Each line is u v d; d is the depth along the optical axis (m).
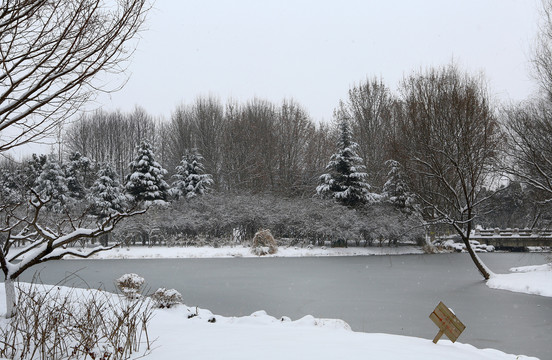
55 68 4.54
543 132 19.22
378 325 10.55
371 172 47.06
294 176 49.25
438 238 38.28
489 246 38.19
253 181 48.59
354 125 50.72
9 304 6.20
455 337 7.05
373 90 49.66
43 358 4.79
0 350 5.01
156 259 28.53
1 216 15.81
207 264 25.23
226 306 12.85
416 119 21.16
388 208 37.22
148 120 65.56
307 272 21.44
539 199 22.39
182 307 9.61
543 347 8.86
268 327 7.70
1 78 4.44
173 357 5.14
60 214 30.41
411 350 6.14
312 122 54.22
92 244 33.84
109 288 15.06
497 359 6.42
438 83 21.66
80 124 59.19
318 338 6.63
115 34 4.66
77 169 44.09
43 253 5.88
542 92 19.97
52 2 4.53
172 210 36.09
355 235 34.09
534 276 17.72
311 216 34.94
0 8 4.16
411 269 23.16
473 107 19.77
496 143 19.59
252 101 54.31
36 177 39.62
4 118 4.76
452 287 16.94
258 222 34.59
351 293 15.27
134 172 39.56
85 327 5.43
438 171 20.53
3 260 5.98
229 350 5.54
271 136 50.09
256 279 18.83
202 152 51.72
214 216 34.56
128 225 32.25
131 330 5.53
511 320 11.42
